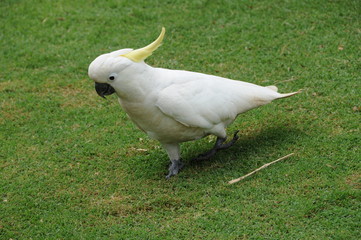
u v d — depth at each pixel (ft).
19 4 53.57
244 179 28.48
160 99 26.99
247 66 40.27
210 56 42.22
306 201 26.04
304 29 43.73
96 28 48.39
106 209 27.58
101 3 52.31
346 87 35.70
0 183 30.50
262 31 44.37
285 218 25.20
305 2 47.26
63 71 42.96
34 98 39.78
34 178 30.83
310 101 34.99
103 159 32.37
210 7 49.01
